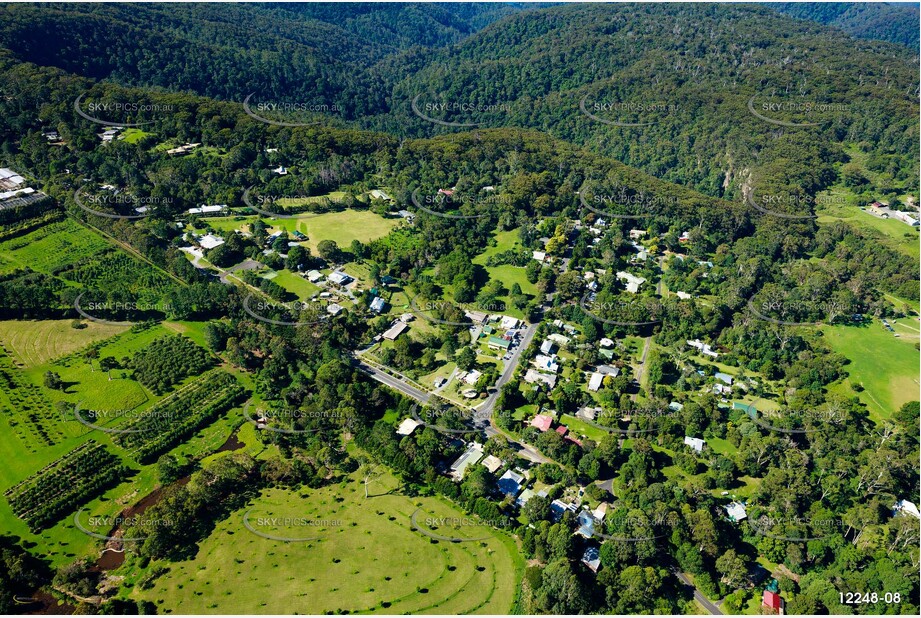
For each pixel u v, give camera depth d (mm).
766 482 172000
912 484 176750
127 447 184500
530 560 155000
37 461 177125
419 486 176250
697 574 149500
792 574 154375
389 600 143750
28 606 140000
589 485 176375
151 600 141250
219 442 190000
